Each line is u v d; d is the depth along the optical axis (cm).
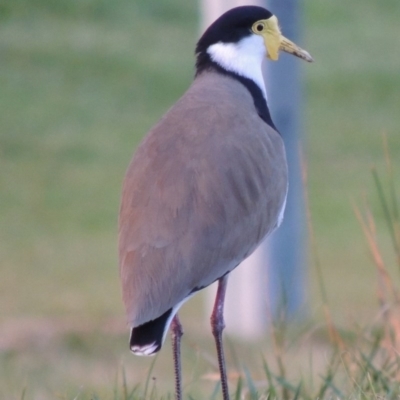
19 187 2403
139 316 766
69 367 1395
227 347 1448
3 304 1736
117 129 2794
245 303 1662
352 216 2233
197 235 793
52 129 2775
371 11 3822
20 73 3139
